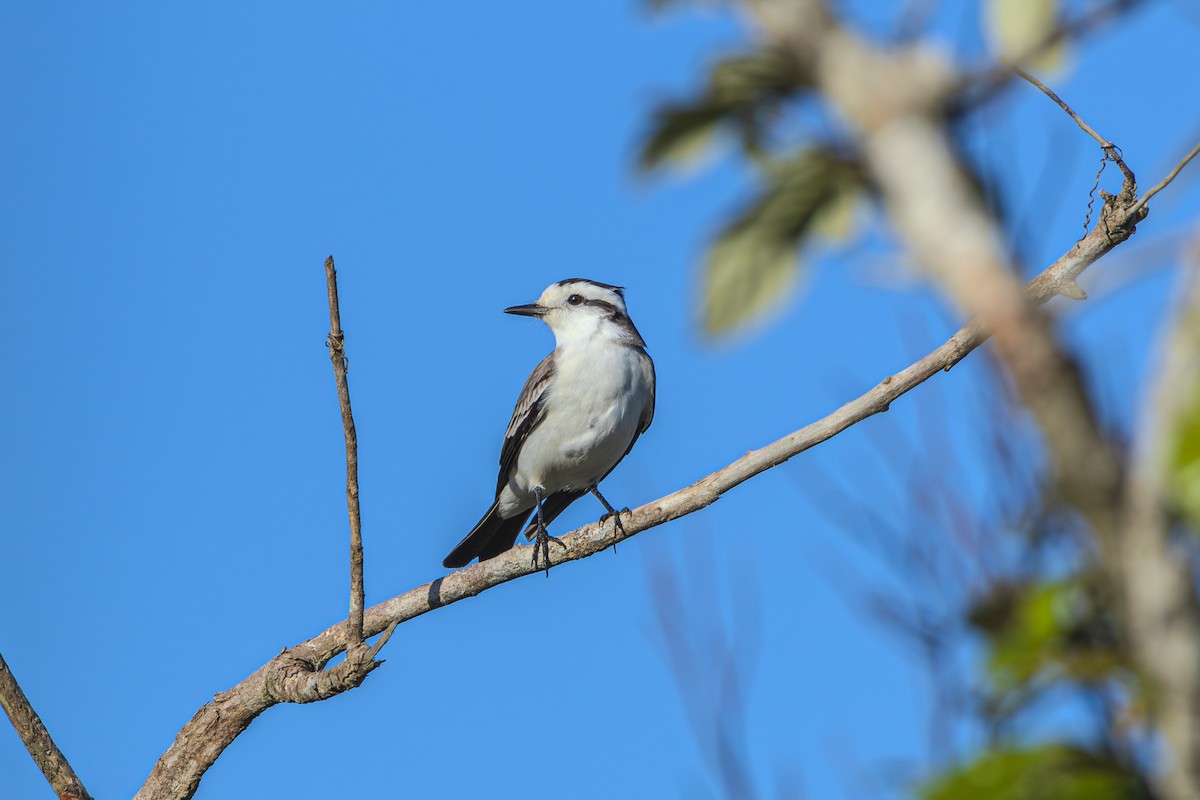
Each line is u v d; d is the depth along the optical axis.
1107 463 2.74
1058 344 2.70
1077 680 3.50
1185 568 2.82
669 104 3.36
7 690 11.97
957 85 2.74
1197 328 2.83
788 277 3.38
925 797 3.50
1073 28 2.94
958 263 2.69
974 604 3.92
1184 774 2.86
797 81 3.26
